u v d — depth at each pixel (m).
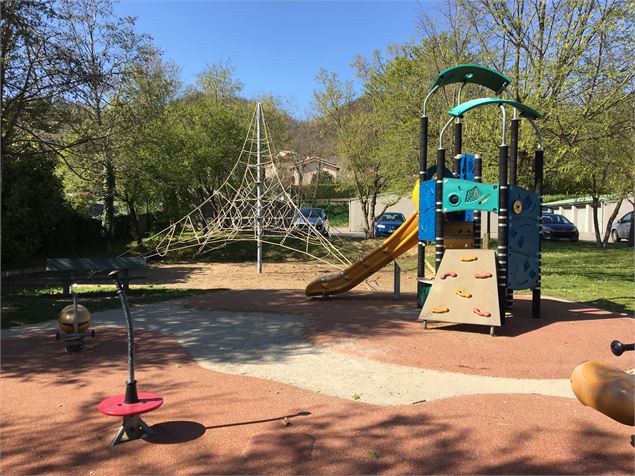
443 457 3.47
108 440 3.77
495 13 12.99
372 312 8.96
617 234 29.52
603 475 3.23
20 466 3.38
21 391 4.93
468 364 5.73
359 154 29.50
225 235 24.19
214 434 3.85
